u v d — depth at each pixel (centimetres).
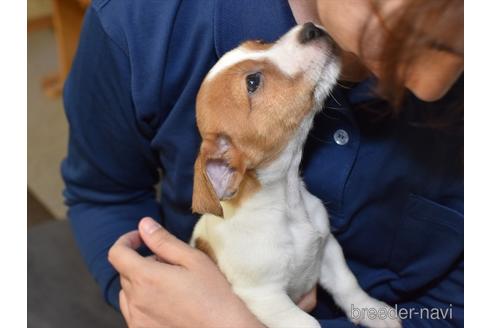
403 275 56
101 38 52
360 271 58
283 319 51
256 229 53
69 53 125
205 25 51
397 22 37
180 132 53
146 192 63
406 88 44
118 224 60
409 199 52
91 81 54
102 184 60
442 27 37
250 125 51
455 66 39
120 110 54
